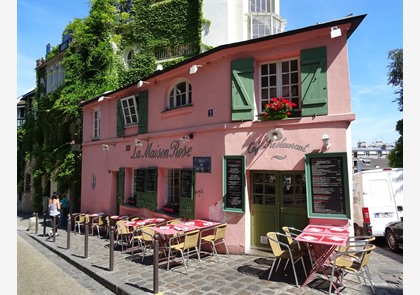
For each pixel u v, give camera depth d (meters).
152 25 15.91
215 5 15.05
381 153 60.12
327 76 6.48
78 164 15.70
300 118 6.64
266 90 7.50
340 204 5.98
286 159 6.74
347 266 4.95
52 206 11.48
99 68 16.28
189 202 8.27
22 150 24.19
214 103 8.05
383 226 9.20
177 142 9.00
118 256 7.76
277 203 7.11
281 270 5.98
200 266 6.42
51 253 8.94
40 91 22.55
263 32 15.38
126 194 11.32
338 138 6.24
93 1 16.59
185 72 8.99
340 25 6.25
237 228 7.26
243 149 7.35
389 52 17.17
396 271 6.12
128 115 11.37
